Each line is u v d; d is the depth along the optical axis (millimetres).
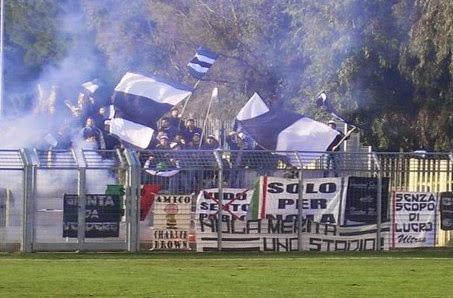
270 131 75375
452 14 110625
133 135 75375
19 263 55688
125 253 62000
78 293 42969
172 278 48969
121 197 62688
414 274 51969
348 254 63406
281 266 55375
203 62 96312
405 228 66625
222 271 52406
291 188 64688
